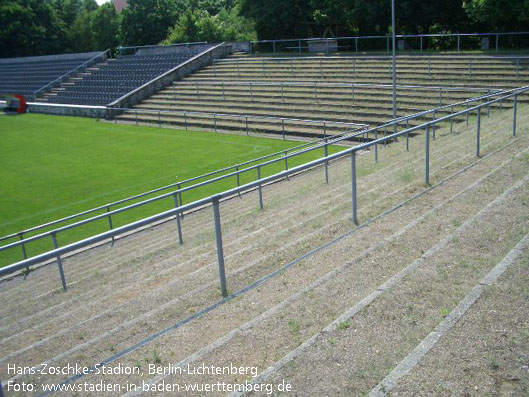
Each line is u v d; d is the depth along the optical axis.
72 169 22.06
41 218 16.36
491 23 34.38
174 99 36.22
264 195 13.68
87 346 4.96
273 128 26.56
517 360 3.85
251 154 22.48
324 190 11.11
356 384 3.79
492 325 4.32
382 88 27.94
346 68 33.03
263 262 6.57
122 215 16.05
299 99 29.91
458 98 24.78
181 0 66.38
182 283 6.39
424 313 4.67
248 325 4.80
